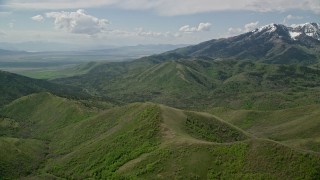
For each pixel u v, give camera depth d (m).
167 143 152.12
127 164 151.75
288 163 124.88
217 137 171.50
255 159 129.50
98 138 193.25
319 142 198.12
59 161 183.38
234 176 126.75
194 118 182.62
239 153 133.62
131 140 167.50
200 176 130.88
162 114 176.88
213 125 182.00
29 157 192.38
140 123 177.12
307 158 125.25
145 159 147.12
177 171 134.88
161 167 139.38
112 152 166.25
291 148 130.12
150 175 137.50
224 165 131.88
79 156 177.88
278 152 129.12
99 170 158.62
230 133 179.75
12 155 187.62
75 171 167.12
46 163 189.00
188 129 171.62
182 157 140.12
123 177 142.88
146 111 184.12
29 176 173.12
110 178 148.12
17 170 176.62
